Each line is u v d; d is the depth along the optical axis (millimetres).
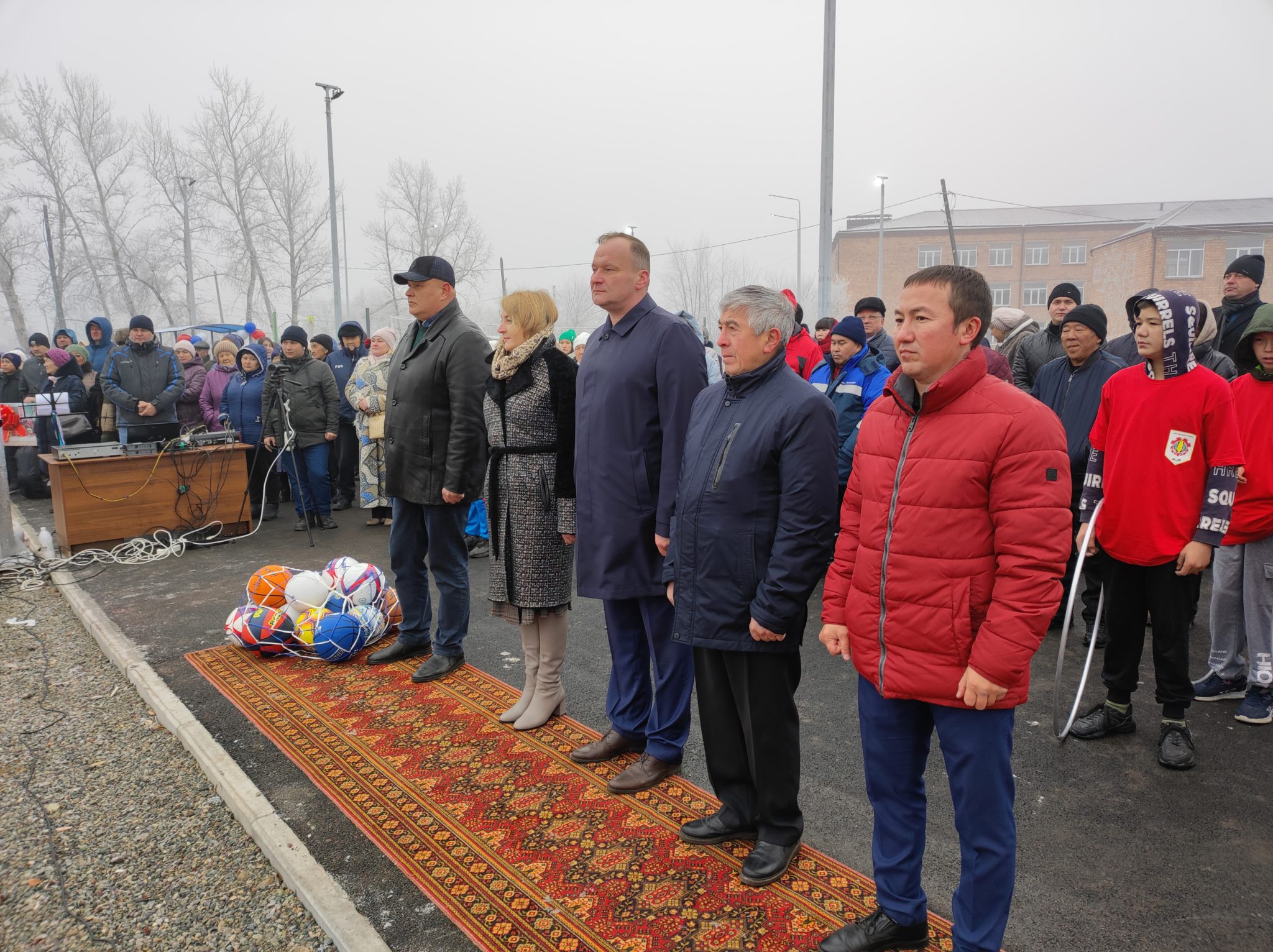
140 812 2910
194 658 4289
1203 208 41344
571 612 5152
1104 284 44344
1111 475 3160
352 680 3979
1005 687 1769
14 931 2307
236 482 7199
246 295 37594
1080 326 4371
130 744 3426
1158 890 2348
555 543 3328
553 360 3229
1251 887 2354
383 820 2758
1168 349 2979
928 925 2180
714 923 2221
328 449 7539
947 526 1859
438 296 3779
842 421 5277
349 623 4199
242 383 8219
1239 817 2732
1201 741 3299
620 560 2908
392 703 3699
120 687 4047
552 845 2598
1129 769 3076
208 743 3285
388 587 4738
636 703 3148
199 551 6734
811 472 2238
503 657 4336
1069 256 48500
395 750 3250
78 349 10773
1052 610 1763
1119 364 4445
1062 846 2576
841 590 2172
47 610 5332
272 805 2850
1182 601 3051
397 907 2320
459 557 3990
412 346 3902
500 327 3357
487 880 2426
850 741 3354
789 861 2457
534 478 3287
